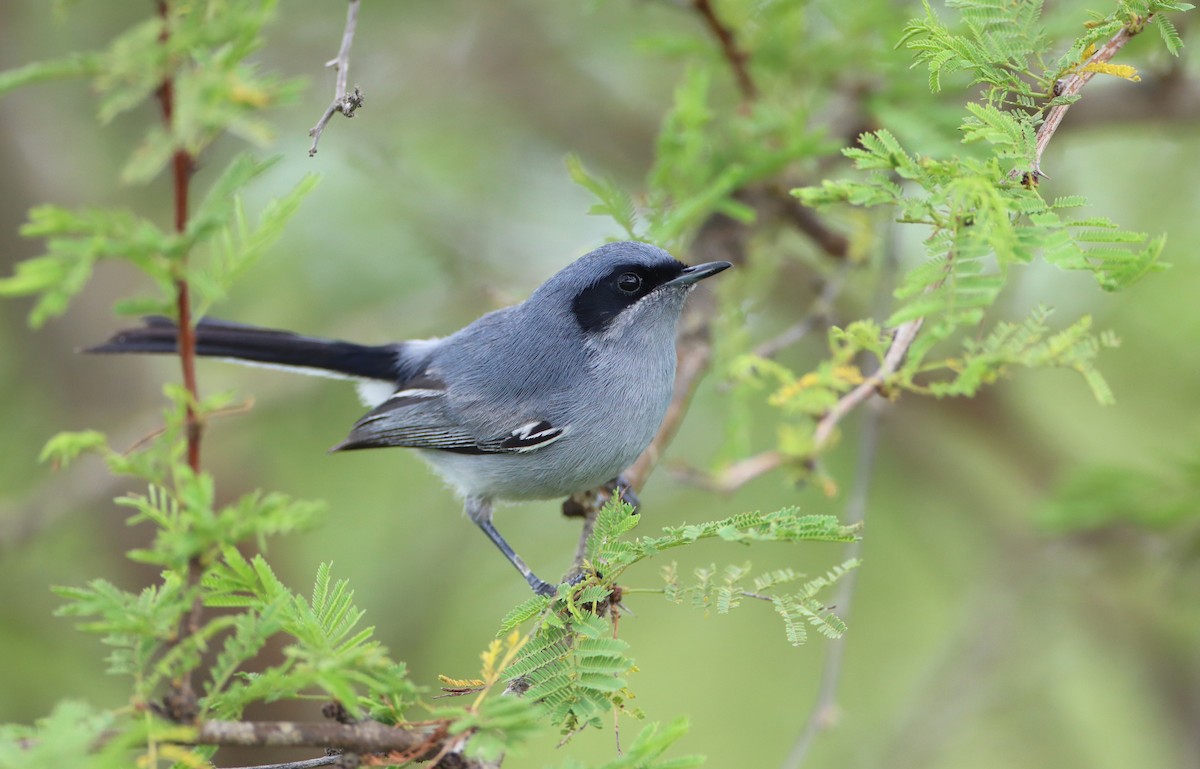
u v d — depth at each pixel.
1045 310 6.63
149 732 4.24
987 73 6.13
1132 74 5.86
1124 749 13.57
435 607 14.18
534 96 15.38
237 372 14.03
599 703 5.47
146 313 4.18
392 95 14.98
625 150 15.48
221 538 4.22
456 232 13.90
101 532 13.65
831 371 7.68
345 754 4.88
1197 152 12.51
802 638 5.32
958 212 5.95
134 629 4.49
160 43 4.10
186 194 4.20
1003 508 14.03
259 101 3.97
